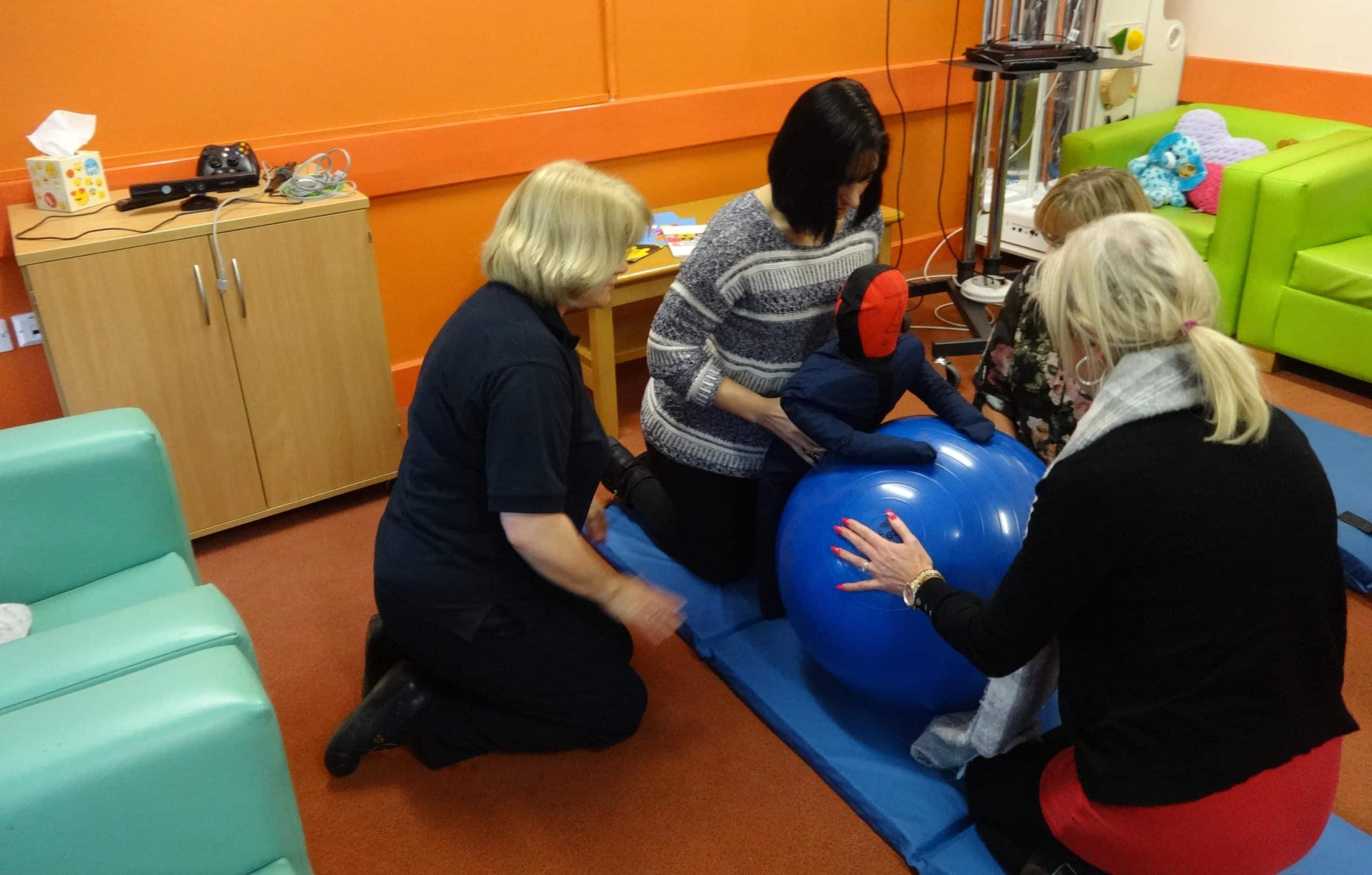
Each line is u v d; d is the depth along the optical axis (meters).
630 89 3.30
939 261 4.49
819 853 1.69
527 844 1.72
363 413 2.68
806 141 1.78
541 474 1.55
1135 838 1.30
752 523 2.29
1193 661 1.21
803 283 2.00
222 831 1.18
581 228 1.55
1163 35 4.06
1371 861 1.58
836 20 3.68
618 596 1.67
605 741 1.91
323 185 2.49
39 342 2.59
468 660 1.75
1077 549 1.22
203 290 2.33
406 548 1.69
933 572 1.53
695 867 1.67
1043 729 1.86
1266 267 3.29
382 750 1.94
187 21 2.54
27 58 2.38
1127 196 1.89
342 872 1.67
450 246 3.13
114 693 1.15
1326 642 1.23
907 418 1.87
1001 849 1.57
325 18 2.71
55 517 1.74
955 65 3.43
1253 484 1.17
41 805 1.06
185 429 2.43
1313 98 3.85
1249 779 1.23
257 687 1.20
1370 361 3.09
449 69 2.95
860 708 1.94
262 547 2.60
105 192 2.46
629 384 3.46
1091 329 1.22
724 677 2.08
